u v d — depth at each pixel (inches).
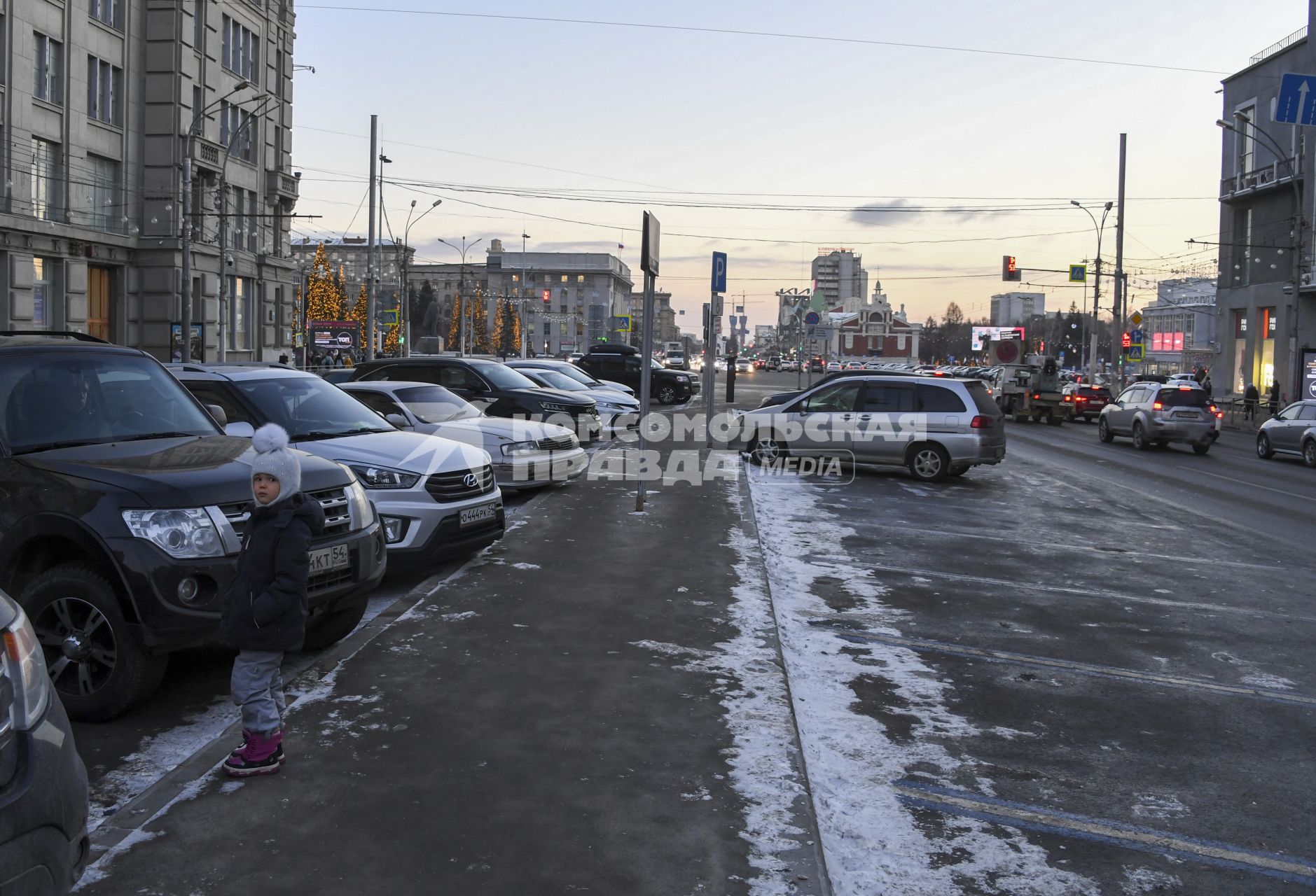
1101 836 163.3
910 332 6107.3
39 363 236.2
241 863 140.5
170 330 1605.6
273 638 165.8
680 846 148.9
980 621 298.4
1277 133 1690.5
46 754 108.7
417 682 218.8
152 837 147.2
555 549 363.6
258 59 1884.8
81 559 208.8
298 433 326.3
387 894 133.3
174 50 1590.8
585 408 681.0
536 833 151.4
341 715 198.4
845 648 264.7
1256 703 233.5
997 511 530.6
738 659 239.6
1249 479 754.8
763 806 163.0
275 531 166.4
